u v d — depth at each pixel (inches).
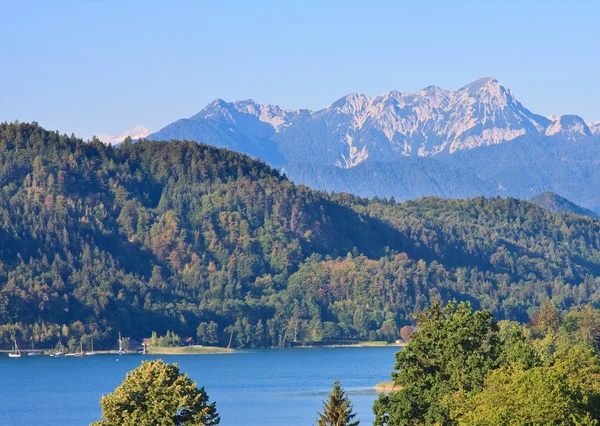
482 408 6038.4
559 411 5664.4
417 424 7066.9
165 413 6161.4
